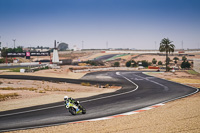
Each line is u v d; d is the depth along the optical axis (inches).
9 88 1782.7
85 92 1834.4
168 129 667.4
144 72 4785.9
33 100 1359.5
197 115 845.8
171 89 1940.2
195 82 2598.4
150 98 1422.2
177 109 987.9
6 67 5369.1
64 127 743.1
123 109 1056.2
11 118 919.0
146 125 724.0
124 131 664.4
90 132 670.5
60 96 1530.5
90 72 4653.1
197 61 4945.9
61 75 3580.2
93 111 1025.5
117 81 2859.3
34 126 775.7
